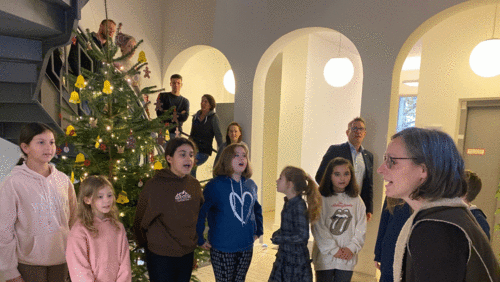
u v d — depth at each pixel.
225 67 6.72
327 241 2.18
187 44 5.08
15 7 1.63
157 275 1.89
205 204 2.11
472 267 0.63
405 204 1.73
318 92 5.06
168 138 2.48
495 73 3.28
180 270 1.97
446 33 4.02
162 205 1.88
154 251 1.88
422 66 4.21
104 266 1.66
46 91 2.43
